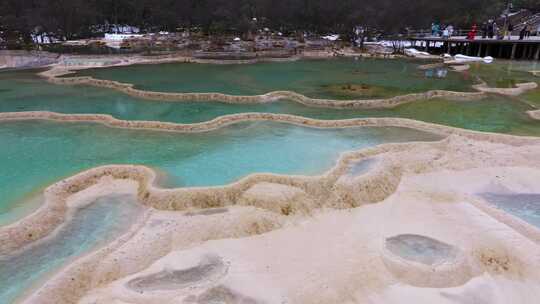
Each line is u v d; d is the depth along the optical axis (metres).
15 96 28.47
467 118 23.86
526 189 16.70
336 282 11.66
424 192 16.34
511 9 60.41
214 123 22.73
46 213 13.96
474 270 12.20
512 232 13.83
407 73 36.97
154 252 12.55
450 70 38.81
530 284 11.77
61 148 19.58
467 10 55.25
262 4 56.50
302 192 15.41
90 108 25.58
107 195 15.68
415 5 55.59
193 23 55.38
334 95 28.19
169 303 10.60
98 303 10.64
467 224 14.34
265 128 22.50
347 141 20.64
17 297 10.67
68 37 50.47
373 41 55.41
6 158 18.39
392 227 14.19
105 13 54.50
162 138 20.94
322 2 56.38
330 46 51.19
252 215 14.12
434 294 11.32
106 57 42.84
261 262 12.38
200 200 14.75
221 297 10.96
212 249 12.88
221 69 38.69
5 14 46.97
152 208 14.67
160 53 45.28
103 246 12.74
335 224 14.34
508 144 20.20
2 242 12.45
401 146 19.83
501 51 47.03
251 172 16.94
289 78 34.19
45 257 12.28
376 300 11.13
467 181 17.23
